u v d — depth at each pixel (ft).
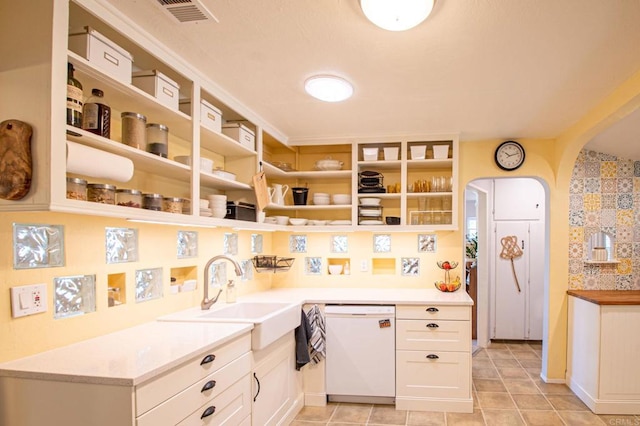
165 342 5.61
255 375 7.12
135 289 6.73
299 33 5.52
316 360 9.93
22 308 4.85
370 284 12.09
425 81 7.22
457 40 5.66
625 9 4.86
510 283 15.80
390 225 11.16
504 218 15.87
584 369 10.23
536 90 7.66
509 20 5.12
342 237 12.30
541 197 15.62
